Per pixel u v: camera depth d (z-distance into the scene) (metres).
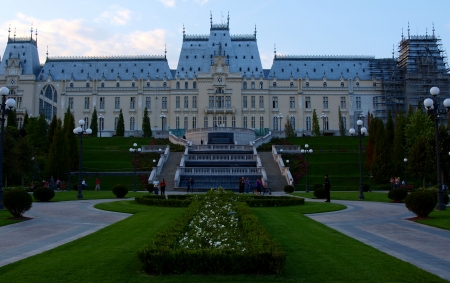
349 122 173.62
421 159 74.38
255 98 172.62
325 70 180.12
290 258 18.72
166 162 90.88
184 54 178.75
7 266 17.36
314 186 71.06
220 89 170.62
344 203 48.91
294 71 179.12
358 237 25.88
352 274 16.16
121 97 173.25
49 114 172.38
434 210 39.03
